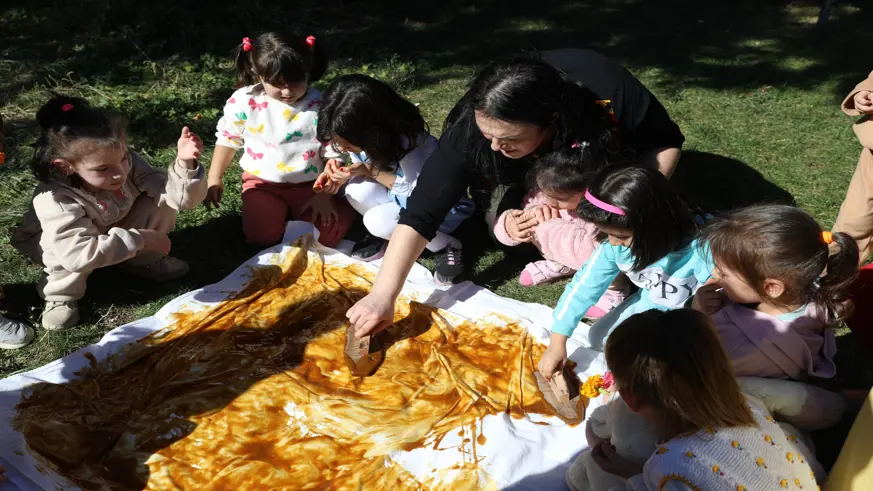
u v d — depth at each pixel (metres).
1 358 3.46
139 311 3.77
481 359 3.41
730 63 6.33
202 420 3.08
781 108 5.62
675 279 3.14
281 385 3.24
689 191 4.64
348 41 6.57
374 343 3.44
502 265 4.18
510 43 6.69
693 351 2.16
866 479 2.28
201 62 6.17
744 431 2.23
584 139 3.17
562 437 3.03
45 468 2.79
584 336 3.56
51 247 3.42
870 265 3.38
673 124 3.64
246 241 4.25
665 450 2.21
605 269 3.08
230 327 3.57
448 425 3.05
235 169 4.84
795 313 2.80
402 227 3.42
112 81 5.80
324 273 3.97
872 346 3.38
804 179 4.77
